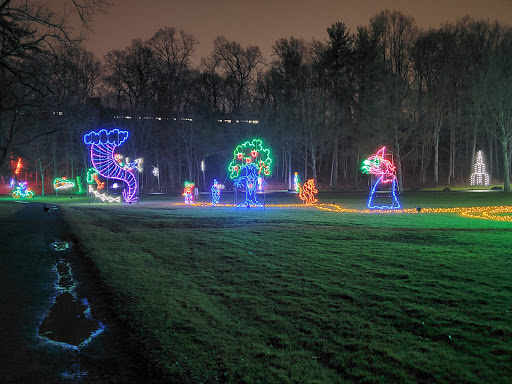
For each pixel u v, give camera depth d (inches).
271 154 2411.4
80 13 597.9
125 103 2292.1
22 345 203.0
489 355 170.9
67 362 183.5
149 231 608.7
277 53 2234.3
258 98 2365.9
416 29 2135.8
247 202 1135.0
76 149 2305.6
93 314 247.0
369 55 2117.4
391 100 1836.9
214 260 382.9
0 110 701.9
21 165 2162.9
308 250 420.5
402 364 166.2
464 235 501.7
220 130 2224.4
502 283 272.5
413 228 587.5
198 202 1455.5
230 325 214.8
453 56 2039.9
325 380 156.9
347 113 2229.3
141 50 2230.6
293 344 189.3
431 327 201.5
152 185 2413.9
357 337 193.9
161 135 2266.2
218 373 165.2
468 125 2186.3
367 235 524.1
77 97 1947.6
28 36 609.9
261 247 447.2
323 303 243.8
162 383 161.6
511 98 1610.5
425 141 2208.4
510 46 1761.8
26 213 965.2
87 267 376.8
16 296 287.3
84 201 1573.6
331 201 1348.4
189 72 2340.1
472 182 2132.1
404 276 298.4
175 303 255.0
